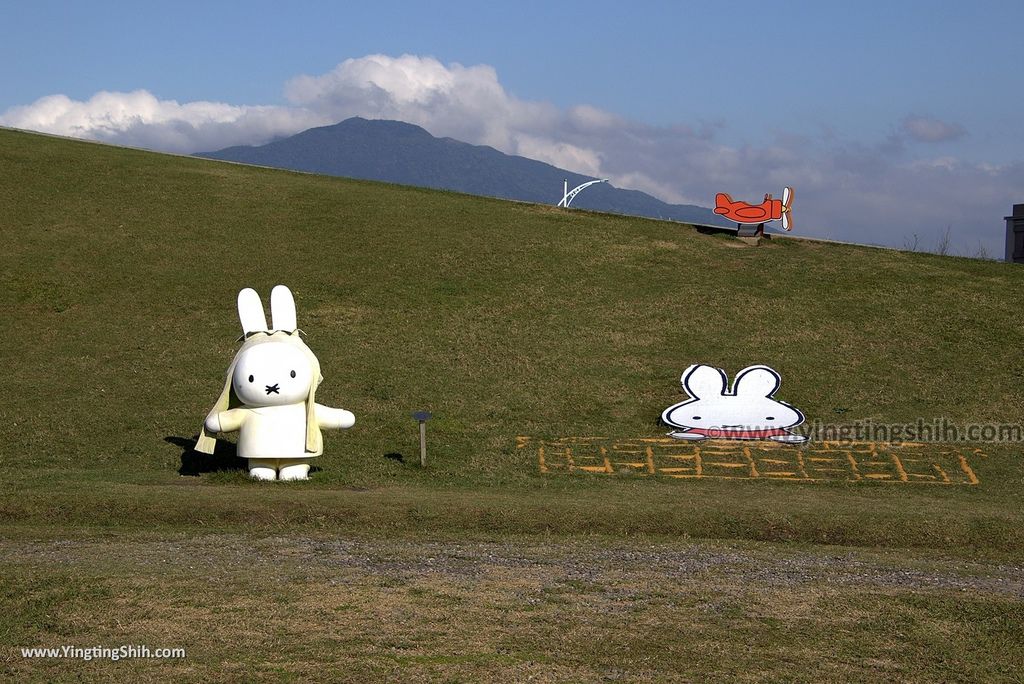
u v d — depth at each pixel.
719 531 15.98
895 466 21.27
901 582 12.59
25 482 17.48
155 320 30.69
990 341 30.06
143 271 34.47
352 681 8.80
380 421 23.88
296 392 18.33
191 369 27.23
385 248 37.97
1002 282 36.28
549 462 21.41
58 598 10.53
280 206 42.41
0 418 23.08
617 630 10.23
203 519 15.55
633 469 20.98
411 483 19.34
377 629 9.97
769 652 9.81
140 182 43.81
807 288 34.97
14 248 35.47
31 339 28.78
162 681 8.69
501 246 38.69
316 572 11.92
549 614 10.61
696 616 10.73
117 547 13.17
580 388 26.50
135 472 19.64
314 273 35.19
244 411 18.47
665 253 38.84
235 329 30.33
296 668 9.00
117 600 10.53
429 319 31.45
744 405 24.30
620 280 35.56
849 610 11.11
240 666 9.01
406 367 27.67
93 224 38.41
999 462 21.77
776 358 28.72
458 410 24.86
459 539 14.60
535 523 15.93
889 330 30.92
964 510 17.39
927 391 26.33
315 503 16.23
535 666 9.25
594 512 16.38
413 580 11.70
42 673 8.80
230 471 18.98
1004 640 10.37
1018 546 15.70
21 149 46.38
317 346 28.98
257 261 36.09
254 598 10.75
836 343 29.89
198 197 42.62
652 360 28.58
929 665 9.68
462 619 10.34
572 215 44.41
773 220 40.69
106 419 23.45
